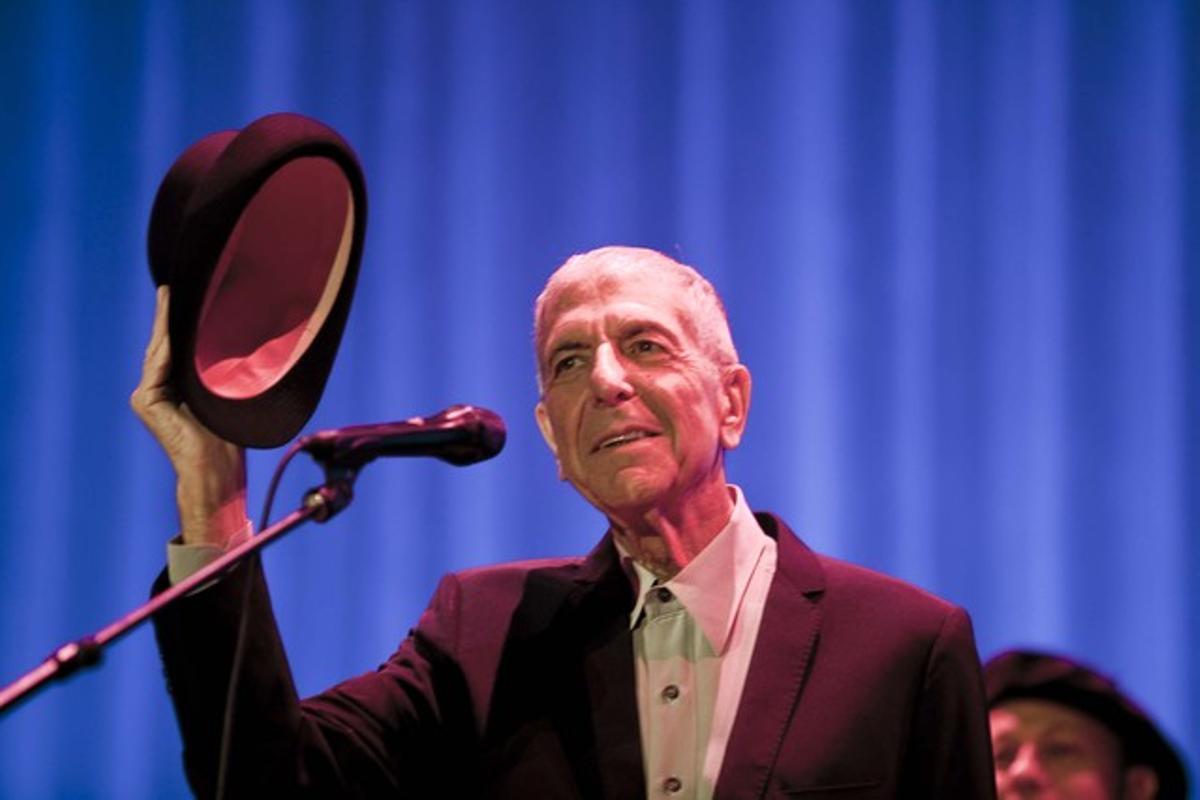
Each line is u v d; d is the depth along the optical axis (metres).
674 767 6.25
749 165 15.21
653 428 6.35
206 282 5.83
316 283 6.36
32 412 15.61
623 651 6.50
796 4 15.28
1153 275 15.05
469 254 15.34
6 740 15.34
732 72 15.30
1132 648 14.88
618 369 6.34
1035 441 14.99
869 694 6.26
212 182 5.86
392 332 15.32
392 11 15.53
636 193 15.26
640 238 15.21
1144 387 14.99
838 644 6.40
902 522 14.94
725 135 15.24
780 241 15.13
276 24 15.62
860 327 15.07
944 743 6.23
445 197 15.40
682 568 6.52
